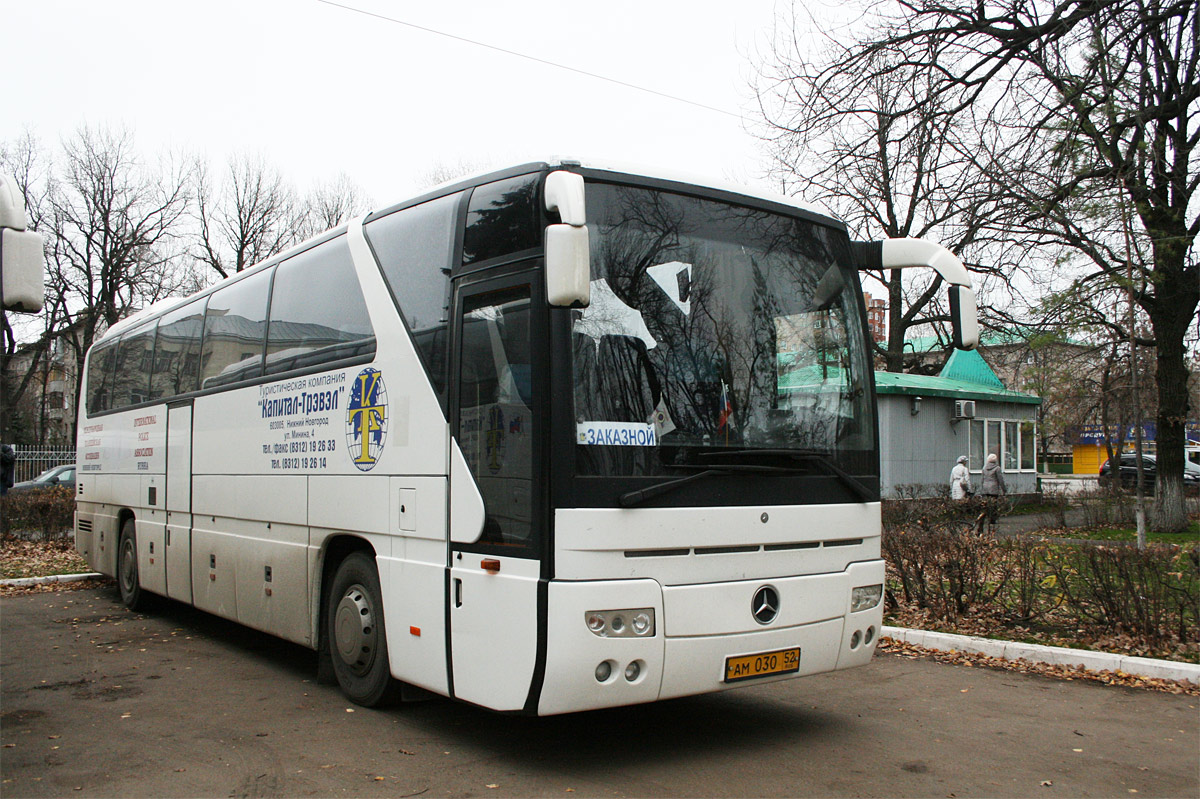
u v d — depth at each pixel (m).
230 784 5.06
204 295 9.66
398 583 5.98
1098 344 16.89
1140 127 14.11
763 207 5.93
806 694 7.07
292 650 8.95
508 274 5.23
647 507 4.93
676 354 5.25
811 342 5.91
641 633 4.86
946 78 15.12
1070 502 21.98
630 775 5.16
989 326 21.03
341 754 5.56
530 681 4.80
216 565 8.80
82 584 13.74
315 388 7.15
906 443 25.20
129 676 7.78
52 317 41.22
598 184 5.25
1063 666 7.80
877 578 5.98
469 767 5.30
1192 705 6.72
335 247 7.20
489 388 5.29
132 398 11.31
